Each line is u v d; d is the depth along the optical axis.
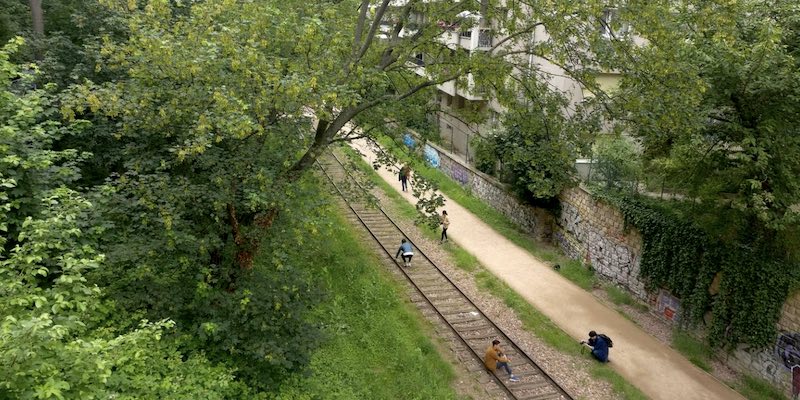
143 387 7.79
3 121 8.57
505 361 14.55
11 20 14.97
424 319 17.05
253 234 10.55
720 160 15.09
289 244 10.85
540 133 14.41
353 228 22.97
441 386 13.67
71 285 7.48
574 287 20.34
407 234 23.31
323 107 10.30
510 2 13.55
